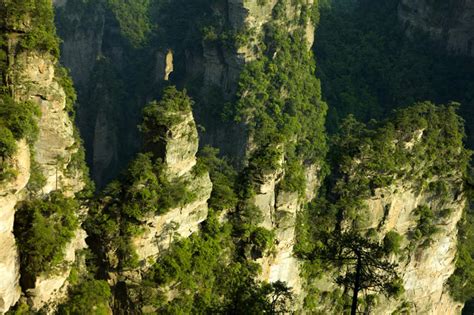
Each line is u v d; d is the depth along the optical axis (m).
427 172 71.75
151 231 51.97
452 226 75.62
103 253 51.78
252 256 57.88
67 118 61.19
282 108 108.19
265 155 58.88
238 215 58.12
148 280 51.91
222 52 111.19
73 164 64.44
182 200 52.34
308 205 67.75
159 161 52.59
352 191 67.94
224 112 108.75
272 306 55.31
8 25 52.47
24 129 45.03
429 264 74.88
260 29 109.81
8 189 43.06
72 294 48.25
